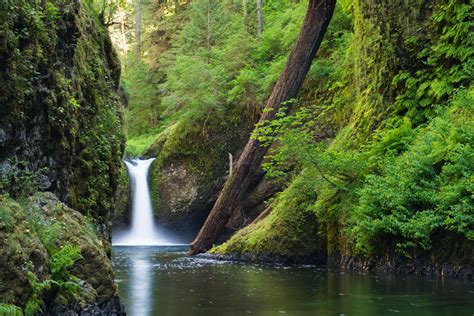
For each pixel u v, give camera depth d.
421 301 7.00
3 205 4.84
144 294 7.95
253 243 14.38
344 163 11.97
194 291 8.28
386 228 10.29
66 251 5.18
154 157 30.11
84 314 5.12
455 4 12.15
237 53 27.20
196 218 28.70
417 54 12.89
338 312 6.27
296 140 12.27
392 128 12.75
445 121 10.32
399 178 10.24
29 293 4.48
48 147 7.12
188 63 27.77
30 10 6.94
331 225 12.96
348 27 21.77
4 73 6.13
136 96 36.00
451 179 9.56
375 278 9.74
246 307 6.68
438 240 9.66
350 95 16.61
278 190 21.95
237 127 26.70
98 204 8.84
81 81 8.83
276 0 30.73
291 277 10.30
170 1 40.31
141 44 41.16
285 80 14.12
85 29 9.69
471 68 11.46
